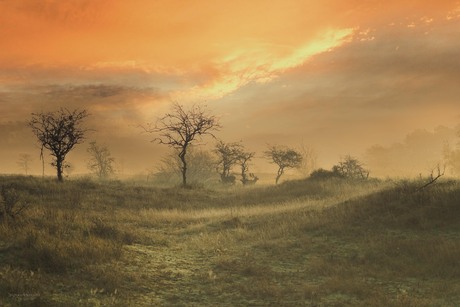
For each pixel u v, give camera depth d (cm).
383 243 1328
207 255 1307
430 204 1662
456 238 1324
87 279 925
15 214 1438
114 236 1405
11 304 719
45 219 1416
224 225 1856
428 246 1234
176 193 3200
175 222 2078
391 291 920
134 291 891
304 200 2670
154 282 971
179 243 1534
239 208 2567
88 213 2080
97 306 764
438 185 1902
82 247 1112
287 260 1245
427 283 968
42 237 1134
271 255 1306
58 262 980
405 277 1026
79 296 816
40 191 2661
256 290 918
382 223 1590
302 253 1322
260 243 1452
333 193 2839
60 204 2323
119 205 2597
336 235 1516
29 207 1817
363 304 821
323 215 1795
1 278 840
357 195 2194
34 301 731
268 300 865
